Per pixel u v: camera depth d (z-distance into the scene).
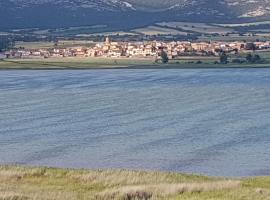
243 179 107.38
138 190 84.94
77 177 102.12
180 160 155.62
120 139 193.75
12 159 159.62
